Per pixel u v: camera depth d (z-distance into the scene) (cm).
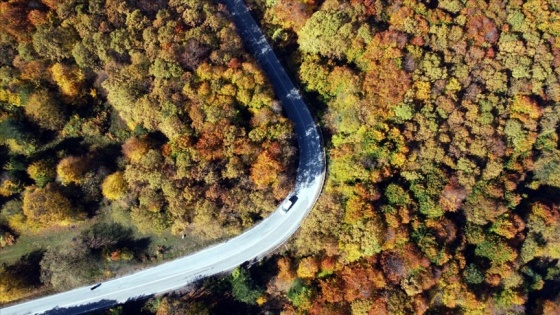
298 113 10425
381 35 9706
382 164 9800
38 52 8700
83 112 9512
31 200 8894
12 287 9294
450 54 9919
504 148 10206
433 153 9819
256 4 10631
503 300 10581
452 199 9794
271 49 10538
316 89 10244
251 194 9438
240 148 9050
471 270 10131
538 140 10619
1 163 9162
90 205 9631
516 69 10088
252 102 9344
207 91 9031
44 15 8762
